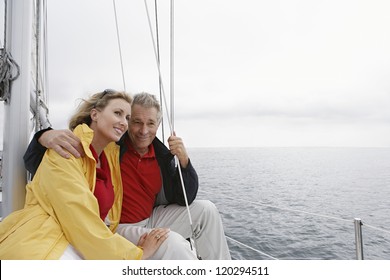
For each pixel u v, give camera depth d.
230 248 14.83
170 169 1.97
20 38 1.54
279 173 69.25
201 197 28.31
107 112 1.44
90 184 1.35
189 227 1.96
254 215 22.16
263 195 40.28
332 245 16.67
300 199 38.00
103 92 1.52
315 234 18.56
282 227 19.34
